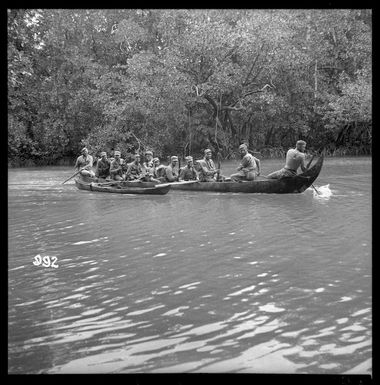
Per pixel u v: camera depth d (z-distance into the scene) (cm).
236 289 693
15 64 1603
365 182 1900
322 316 595
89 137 3219
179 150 3588
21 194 1761
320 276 741
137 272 784
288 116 3556
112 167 1945
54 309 639
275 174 1639
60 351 522
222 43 3025
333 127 3566
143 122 3294
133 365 490
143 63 3070
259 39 2997
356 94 3091
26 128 3378
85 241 1002
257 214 1262
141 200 1575
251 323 580
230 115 3644
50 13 3186
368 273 749
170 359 501
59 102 3291
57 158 3588
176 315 609
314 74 3519
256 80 3503
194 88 3338
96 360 499
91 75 3322
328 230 1051
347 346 519
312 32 3344
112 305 648
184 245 947
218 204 1451
